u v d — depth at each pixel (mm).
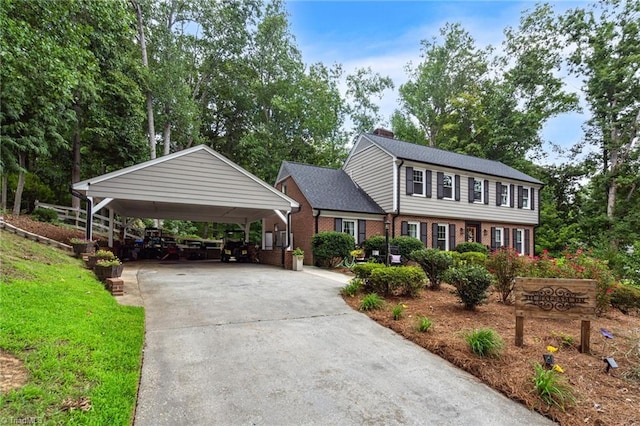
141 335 4117
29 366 2725
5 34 6793
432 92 28672
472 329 4727
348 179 18438
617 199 20625
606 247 15836
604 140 21000
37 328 3414
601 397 3031
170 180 10414
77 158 16828
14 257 5973
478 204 17625
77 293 5102
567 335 4438
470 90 27984
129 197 9836
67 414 2254
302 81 24938
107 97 16125
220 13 22016
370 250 13430
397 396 3033
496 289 6777
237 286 7957
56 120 12289
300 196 15625
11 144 11414
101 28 9703
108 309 4797
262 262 14922
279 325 4984
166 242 17031
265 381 3215
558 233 20688
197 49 23422
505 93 26078
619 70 19500
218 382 3152
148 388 2969
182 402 2773
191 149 10719
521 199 19500
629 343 4195
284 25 24734
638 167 19641
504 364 3627
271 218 16984
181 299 6367
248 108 25906
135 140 17844
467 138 27656
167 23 21125
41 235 9570
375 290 6934
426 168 16062
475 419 2711
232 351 3920
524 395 3033
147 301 6082
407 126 30297
